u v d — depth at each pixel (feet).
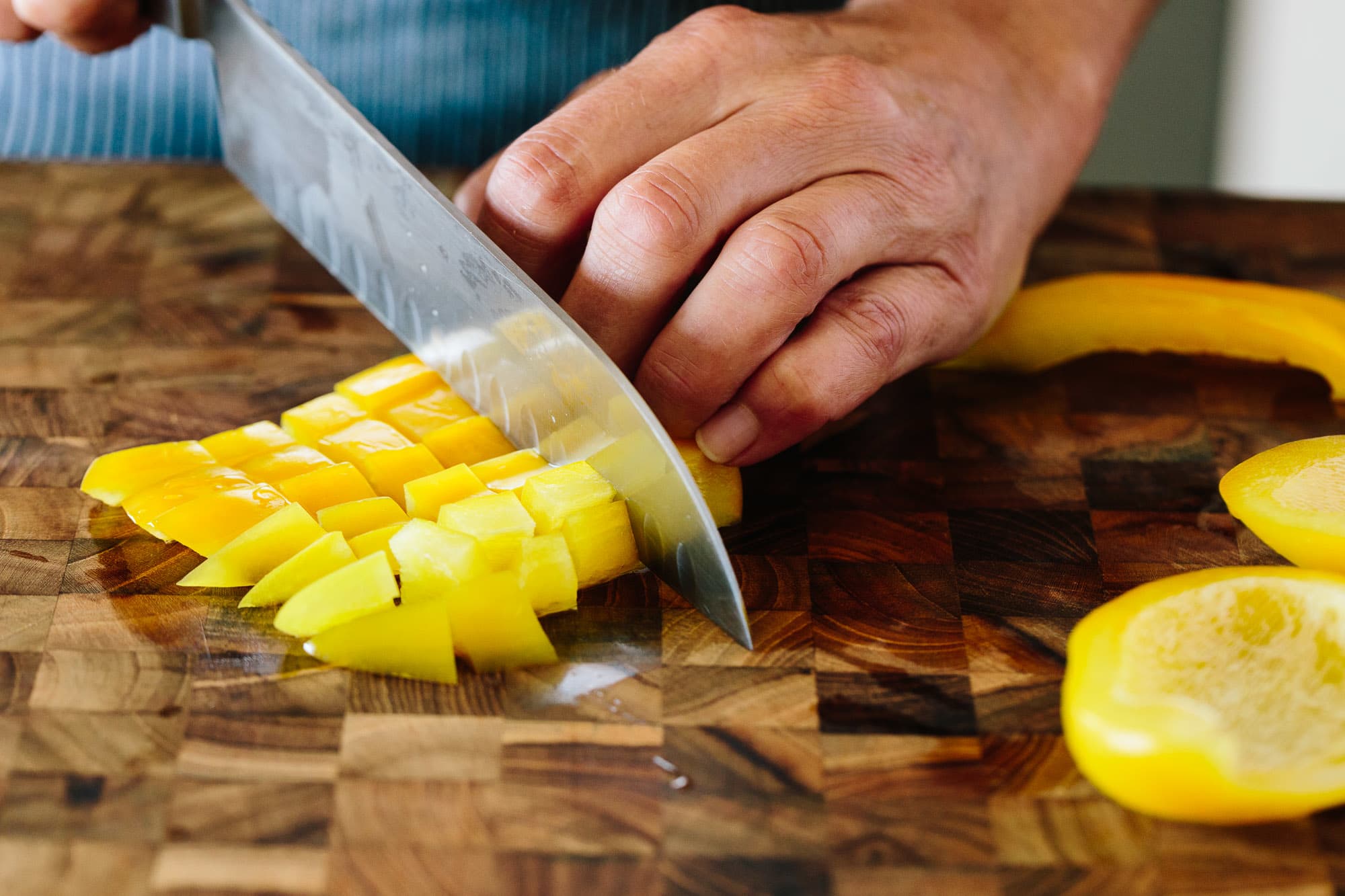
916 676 1.67
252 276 2.00
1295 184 2.98
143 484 1.75
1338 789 1.55
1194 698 1.63
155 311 1.96
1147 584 1.66
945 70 1.88
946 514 1.80
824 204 1.74
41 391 1.88
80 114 2.25
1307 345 1.90
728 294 1.70
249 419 1.86
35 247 2.01
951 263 1.83
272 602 1.70
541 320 1.73
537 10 2.23
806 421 1.75
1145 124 2.95
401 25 2.24
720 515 1.78
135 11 1.94
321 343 1.94
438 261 1.79
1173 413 1.90
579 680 1.66
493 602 1.66
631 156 1.76
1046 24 1.98
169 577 1.72
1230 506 1.77
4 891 1.53
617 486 1.72
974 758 1.62
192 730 1.62
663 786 1.60
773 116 1.76
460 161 2.28
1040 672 1.68
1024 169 1.92
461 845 1.57
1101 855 1.57
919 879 1.56
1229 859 1.56
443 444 1.80
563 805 1.59
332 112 1.83
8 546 1.74
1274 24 2.79
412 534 1.68
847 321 1.76
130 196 2.07
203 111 2.24
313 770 1.60
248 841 1.56
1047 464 1.85
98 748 1.61
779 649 1.69
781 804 1.59
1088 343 1.94
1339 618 1.63
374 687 1.65
